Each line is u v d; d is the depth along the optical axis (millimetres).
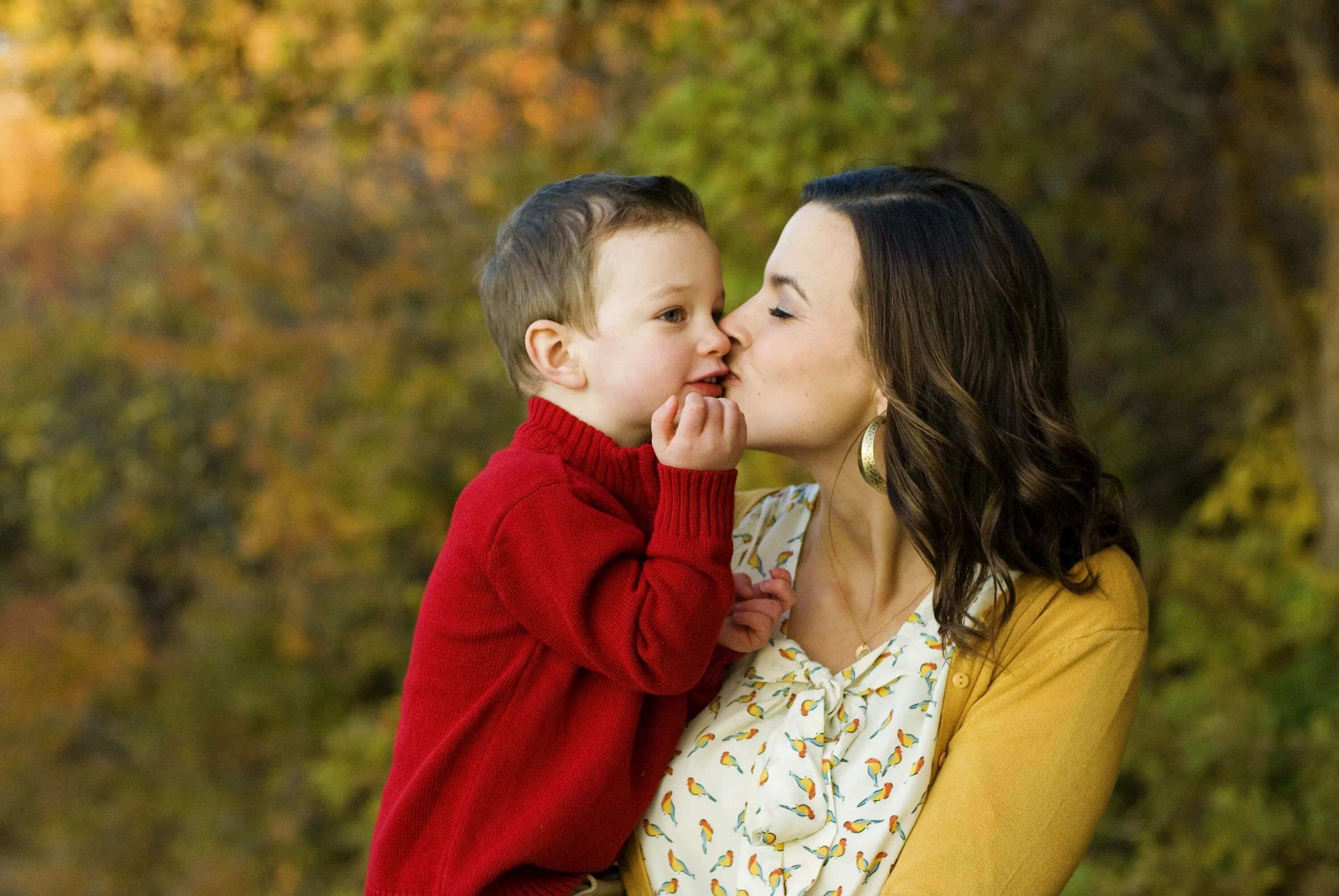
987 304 1479
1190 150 7496
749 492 1842
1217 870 4457
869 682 1444
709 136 4297
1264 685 5207
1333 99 5500
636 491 1520
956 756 1368
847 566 1562
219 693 9586
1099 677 1388
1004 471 1446
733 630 1503
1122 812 5109
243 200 9000
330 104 5480
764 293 1572
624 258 1509
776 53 4102
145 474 10312
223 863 8539
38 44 5492
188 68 5320
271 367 9594
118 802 9414
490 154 7504
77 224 10742
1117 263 7785
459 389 8812
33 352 10234
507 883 1423
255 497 9969
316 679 9484
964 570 1420
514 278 1577
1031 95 6996
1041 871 1301
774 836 1383
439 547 9078
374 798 7734
